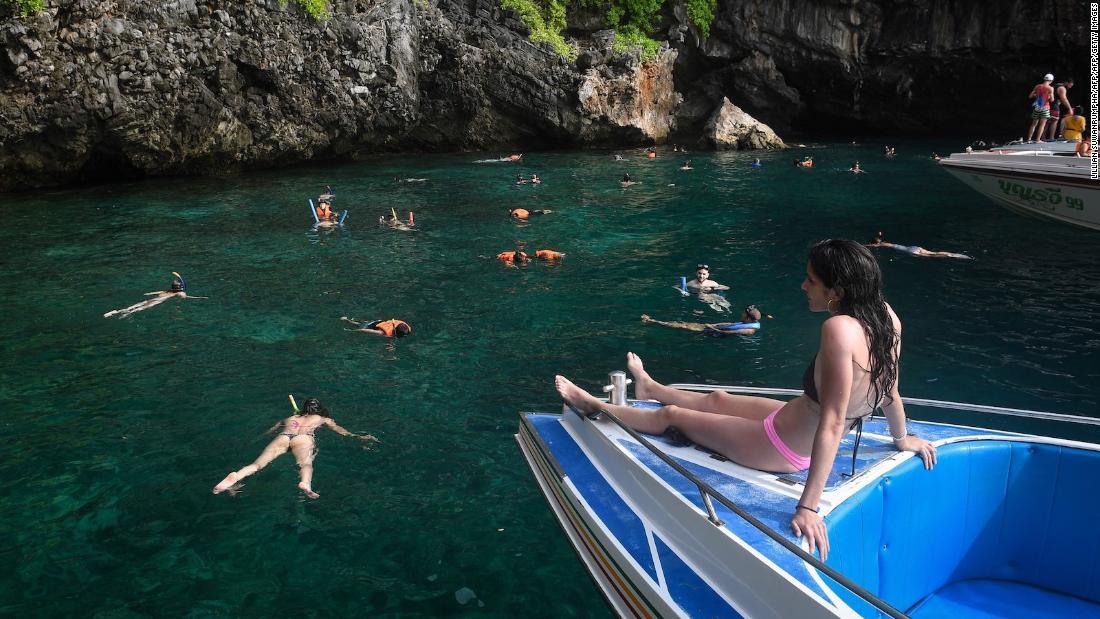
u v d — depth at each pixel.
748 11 34.31
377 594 4.61
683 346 9.19
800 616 2.75
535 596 4.59
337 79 25.72
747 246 14.58
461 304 10.98
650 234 15.77
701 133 32.75
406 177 24.16
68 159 21.56
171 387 7.94
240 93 23.98
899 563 3.47
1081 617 3.47
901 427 3.53
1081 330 9.33
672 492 3.49
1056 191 14.55
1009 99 34.50
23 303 11.04
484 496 5.76
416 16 28.03
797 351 8.98
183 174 24.52
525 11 29.81
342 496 5.77
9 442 6.69
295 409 7.30
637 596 3.34
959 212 17.55
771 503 3.28
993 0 32.22
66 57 19.92
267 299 11.20
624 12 32.06
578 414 4.45
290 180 23.56
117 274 12.66
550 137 31.16
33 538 5.22
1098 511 3.49
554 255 13.60
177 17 21.53
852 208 18.39
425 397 7.69
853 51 34.53
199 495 5.79
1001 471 3.64
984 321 9.77
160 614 4.44
